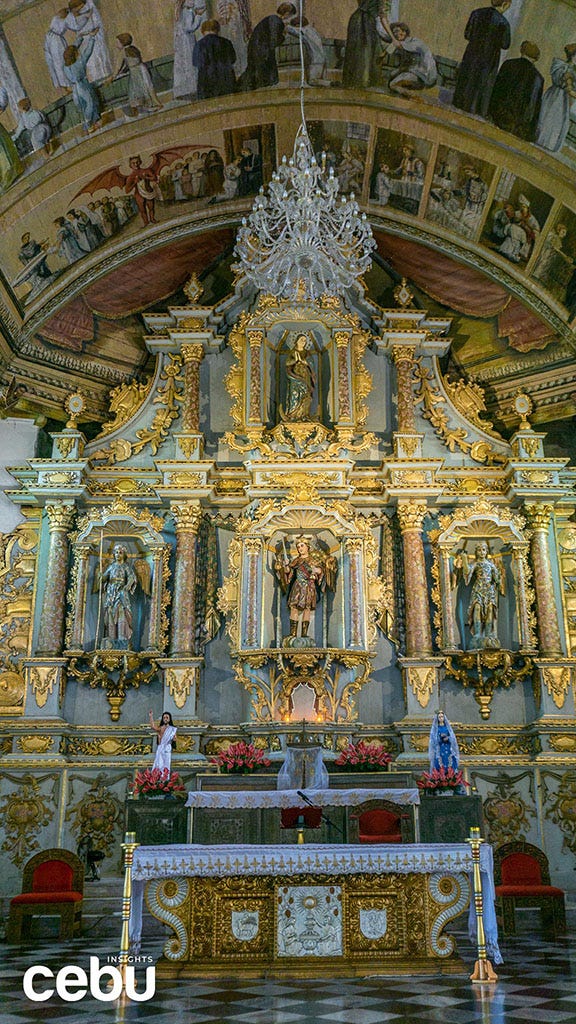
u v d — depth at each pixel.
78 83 13.77
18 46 12.78
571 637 15.20
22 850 13.53
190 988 7.14
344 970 7.55
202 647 14.99
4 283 14.91
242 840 10.83
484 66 14.17
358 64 14.77
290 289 16.20
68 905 10.31
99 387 16.61
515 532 15.29
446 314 17.39
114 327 16.80
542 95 14.12
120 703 14.63
